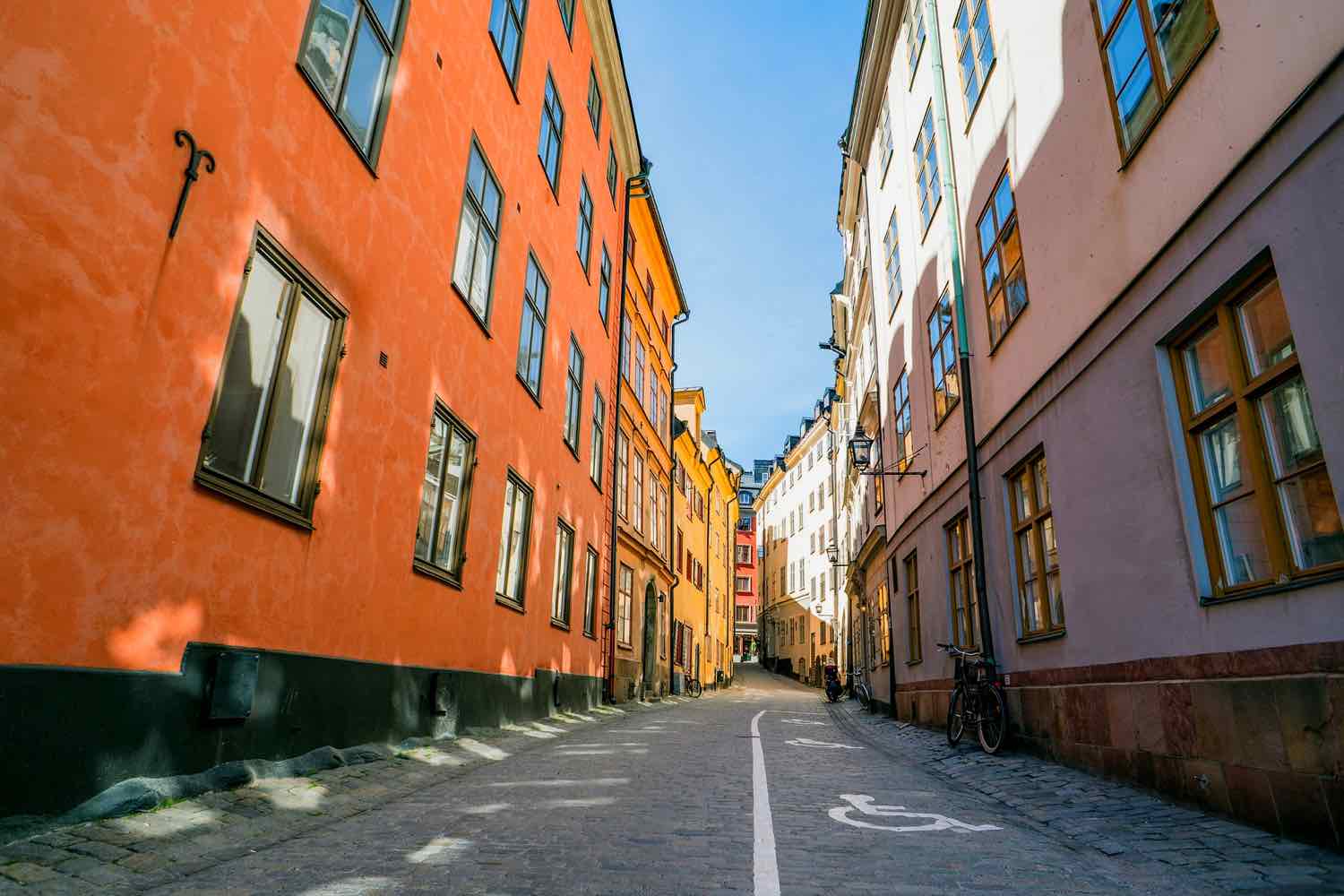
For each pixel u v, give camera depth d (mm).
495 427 11008
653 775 7297
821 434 50656
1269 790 4914
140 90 4504
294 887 3562
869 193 21234
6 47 3725
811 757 9453
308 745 6234
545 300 13789
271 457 5941
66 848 3740
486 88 10523
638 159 22562
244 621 5496
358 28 7180
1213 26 5707
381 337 7566
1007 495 10000
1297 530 4969
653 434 26031
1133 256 6848
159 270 4656
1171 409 6273
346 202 6891
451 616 9383
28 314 3818
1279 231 4973
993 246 10586
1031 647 9047
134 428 4477
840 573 41062
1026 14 9289
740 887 3641
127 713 4414
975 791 7191
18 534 3785
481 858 4094
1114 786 6719
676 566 31031
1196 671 5766
